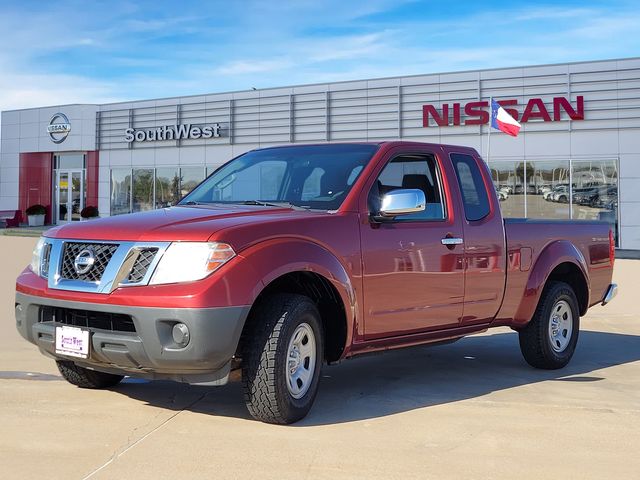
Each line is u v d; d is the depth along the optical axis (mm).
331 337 4789
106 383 5238
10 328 8016
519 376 6230
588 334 8883
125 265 4066
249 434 4113
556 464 3742
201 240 4008
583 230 6977
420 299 5172
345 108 26547
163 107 31125
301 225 4449
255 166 5664
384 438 4129
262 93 28406
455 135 24484
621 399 5312
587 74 22562
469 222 5648
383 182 5125
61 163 35812
